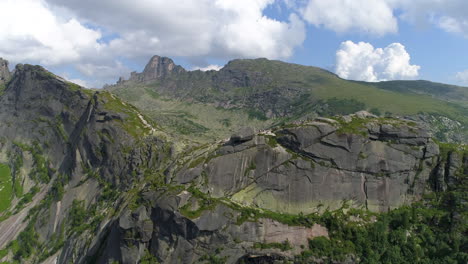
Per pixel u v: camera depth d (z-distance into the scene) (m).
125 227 90.81
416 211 98.38
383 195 100.69
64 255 125.50
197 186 96.88
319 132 99.56
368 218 96.94
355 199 99.94
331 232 93.75
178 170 102.31
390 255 90.44
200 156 105.56
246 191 98.31
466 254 84.00
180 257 86.38
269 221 91.31
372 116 111.62
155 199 91.88
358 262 90.00
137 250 89.69
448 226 92.62
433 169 103.50
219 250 87.38
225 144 105.94
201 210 87.81
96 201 141.75
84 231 128.00
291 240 90.94
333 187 99.06
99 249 108.25
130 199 111.19
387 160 101.38
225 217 89.00
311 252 89.38
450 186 100.19
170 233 87.62
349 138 99.56
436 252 89.56
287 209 97.06
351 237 93.12
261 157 99.75
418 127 104.19
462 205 93.50
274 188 98.19
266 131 109.81
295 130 100.56
